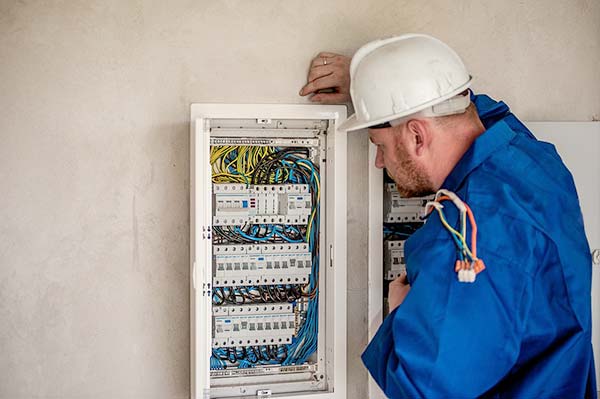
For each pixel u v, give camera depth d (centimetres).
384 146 174
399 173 173
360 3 208
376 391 213
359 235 212
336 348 206
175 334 204
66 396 201
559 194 159
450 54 173
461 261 148
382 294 212
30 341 198
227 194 204
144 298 203
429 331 145
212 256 204
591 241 215
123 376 203
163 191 201
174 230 203
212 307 205
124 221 200
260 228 210
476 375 146
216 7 201
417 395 145
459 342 144
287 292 212
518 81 219
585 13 223
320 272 212
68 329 200
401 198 212
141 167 200
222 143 203
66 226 198
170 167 201
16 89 194
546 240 151
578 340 152
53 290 198
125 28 197
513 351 146
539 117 221
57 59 195
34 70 194
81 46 196
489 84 218
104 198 199
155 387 204
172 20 199
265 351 212
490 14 216
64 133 196
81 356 201
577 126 215
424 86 165
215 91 201
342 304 206
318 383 212
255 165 208
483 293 146
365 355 167
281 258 209
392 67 168
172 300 204
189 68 200
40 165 196
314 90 204
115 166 199
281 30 204
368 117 173
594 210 216
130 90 198
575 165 215
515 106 220
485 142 162
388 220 213
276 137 207
